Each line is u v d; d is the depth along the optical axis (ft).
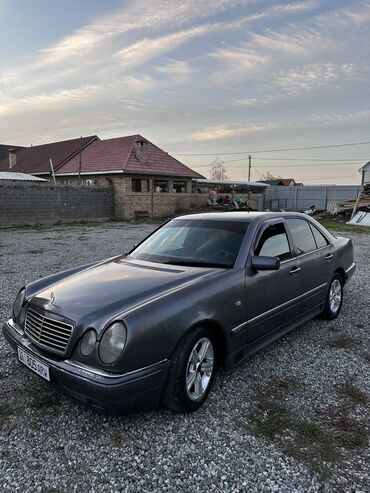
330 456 7.39
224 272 9.96
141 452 7.48
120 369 7.41
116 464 7.16
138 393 7.57
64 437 7.93
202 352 8.96
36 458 7.32
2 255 30.68
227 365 9.64
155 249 12.36
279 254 11.81
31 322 9.04
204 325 8.92
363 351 12.26
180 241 12.10
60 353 8.05
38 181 73.82
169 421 8.46
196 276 9.72
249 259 10.54
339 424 8.41
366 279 22.26
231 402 9.22
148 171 75.51
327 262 14.21
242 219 12.09
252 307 10.26
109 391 7.24
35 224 60.03
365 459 7.32
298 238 13.14
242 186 108.17
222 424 8.36
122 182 71.87
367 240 42.04
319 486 6.64
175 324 8.13
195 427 8.25
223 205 91.45
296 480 6.78
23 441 7.81
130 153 76.54
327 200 100.68
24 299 9.89
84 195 67.15
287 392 9.71
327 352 12.14
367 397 9.53
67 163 86.12
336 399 9.42
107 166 75.05
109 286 9.39
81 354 7.79
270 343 11.65
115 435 7.98
